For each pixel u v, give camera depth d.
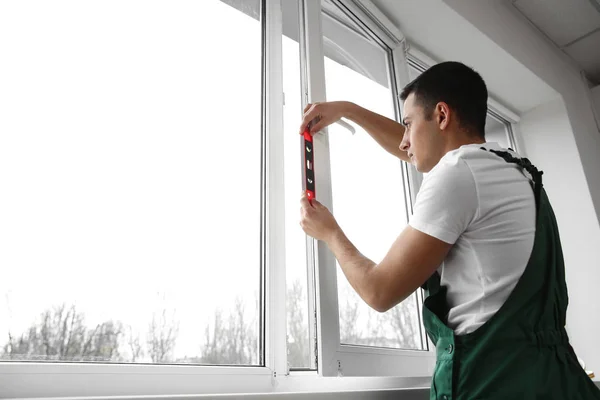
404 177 1.80
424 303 0.90
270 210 1.21
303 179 1.16
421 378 1.41
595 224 2.44
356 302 1.42
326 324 1.19
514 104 2.80
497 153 0.94
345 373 1.19
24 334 0.76
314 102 1.39
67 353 0.80
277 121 1.32
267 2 1.45
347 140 1.59
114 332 0.87
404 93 1.15
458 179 0.85
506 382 0.75
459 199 0.84
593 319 2.33
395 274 0.84
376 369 1.30
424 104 1.06
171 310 0.97
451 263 0.89
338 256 0.98
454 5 2.03
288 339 1.18
